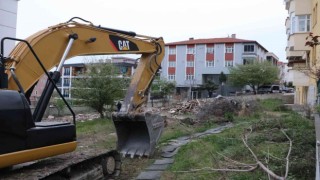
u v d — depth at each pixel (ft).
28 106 19.67
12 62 20.98
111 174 28.66
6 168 20.07
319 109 39.63
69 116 81.25
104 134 50.83
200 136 46.47
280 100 123.24
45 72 21.93
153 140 35.14
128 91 35.58
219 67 239.50
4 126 18.10
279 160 23.97
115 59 77.41
